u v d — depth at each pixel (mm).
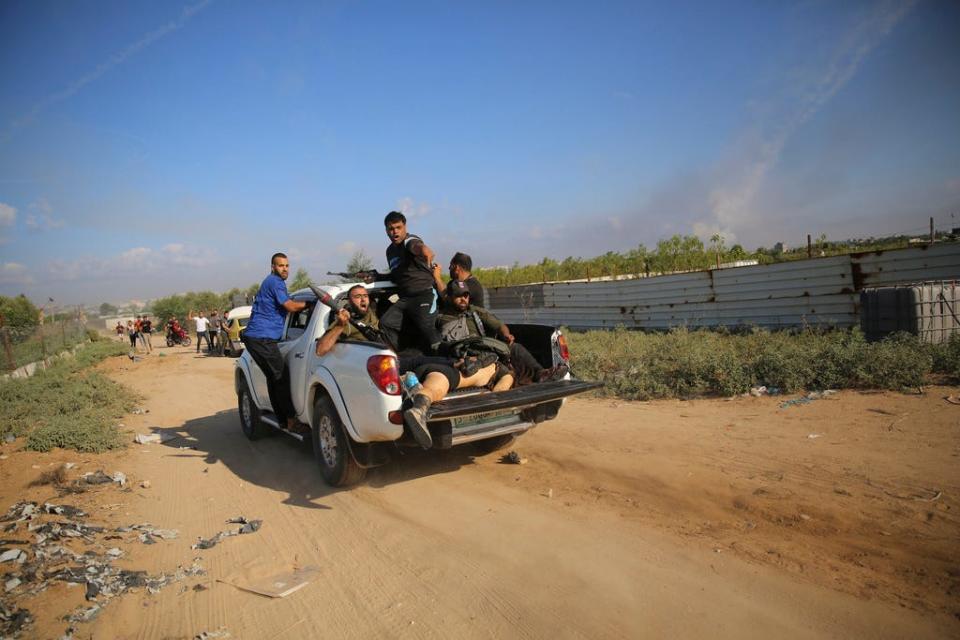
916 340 8266
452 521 4531
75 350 27375
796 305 14398
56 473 6480
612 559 3686
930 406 6418
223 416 10258
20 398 11594
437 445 4867
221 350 25188
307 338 6168
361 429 4969
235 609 3504
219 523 5004
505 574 3615
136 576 3963
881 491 4309
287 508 5227
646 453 5715
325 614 3361
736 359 8641
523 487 5152
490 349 5293
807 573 3354
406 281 5828
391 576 3742
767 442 5723
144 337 31766
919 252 12250
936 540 3572
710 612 3047
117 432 8469
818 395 7359
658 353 10250
